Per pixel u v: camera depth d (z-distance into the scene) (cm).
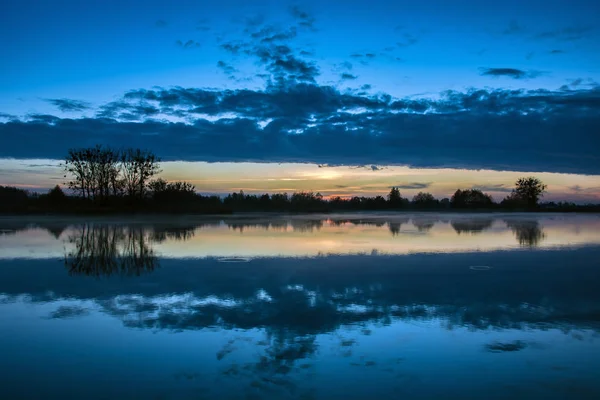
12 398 385
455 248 1363
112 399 382
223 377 424
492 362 461
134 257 1156
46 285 812
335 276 904
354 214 4216
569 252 1277
